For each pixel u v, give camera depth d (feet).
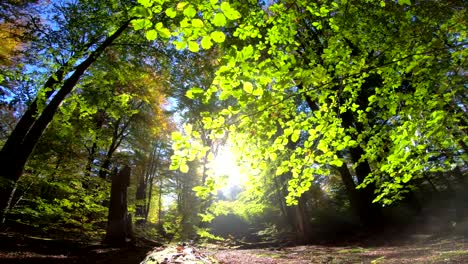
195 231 35.12
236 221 79.87
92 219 44.14
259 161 11.98
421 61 11.53
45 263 22.91
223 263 24.12
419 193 64.34
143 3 8.01
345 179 51.21
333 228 59.26
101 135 42.63
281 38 12.35
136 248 33.73
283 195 49.21
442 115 10.69
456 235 31.89
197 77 46.32
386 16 14.78
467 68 11.27
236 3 11.08
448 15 16.28
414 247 29.63
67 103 39.40
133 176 93.45
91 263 24.80
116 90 48.73
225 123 10.51
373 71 12.52
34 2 40.81
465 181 60.59
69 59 32.09
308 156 12.27
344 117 25.43
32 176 31.40
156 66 46.68
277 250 38.63
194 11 7.64
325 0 13.39
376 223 46.60
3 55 40.57
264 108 10.32
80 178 37.19
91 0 35.17
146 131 79.97
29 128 30.89
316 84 11.01
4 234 29.63
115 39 38.75
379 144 13.21
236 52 8.84
